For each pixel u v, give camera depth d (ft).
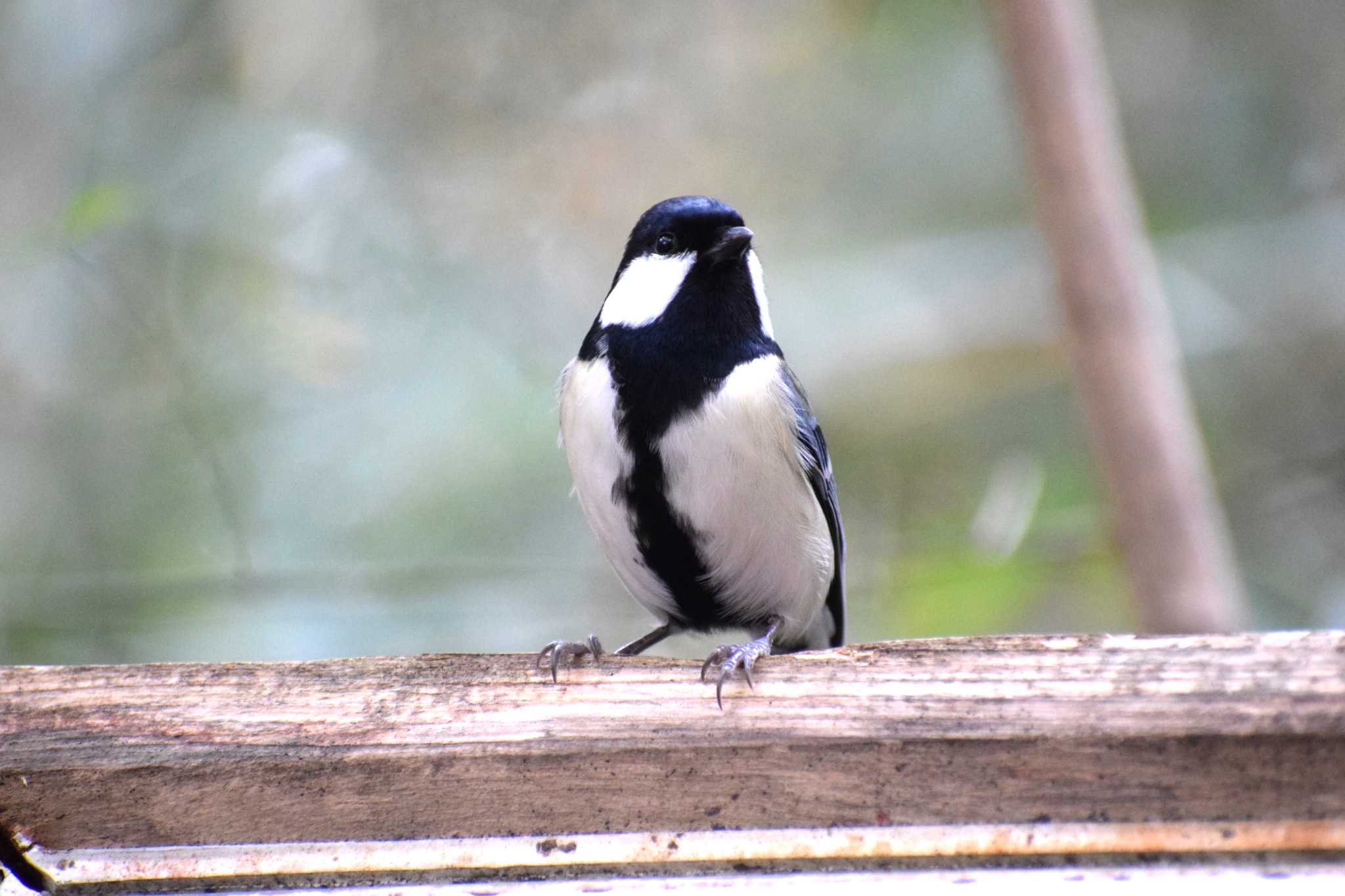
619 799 15.62
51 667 15.92
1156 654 15.02
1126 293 31.65
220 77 41.24
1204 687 14.73
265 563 35.55
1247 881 14.40
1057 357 44.14
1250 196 45.62
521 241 40.34
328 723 15.53
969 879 14.87
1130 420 31.50
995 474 40.47
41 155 39.24
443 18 41.96
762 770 15.37
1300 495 40.60
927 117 47.52
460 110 41.81
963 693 15.16
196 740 15.52
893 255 46.14
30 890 15.67
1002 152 47.19
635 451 21.76
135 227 35.60
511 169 41.65
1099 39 46.60
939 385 44.88
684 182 43.98
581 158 42.01
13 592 32.89
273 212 37.19
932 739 14.99
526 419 38.50
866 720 15.24
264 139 37.88
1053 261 32.40
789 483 22.25
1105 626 39.50
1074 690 14.99
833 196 46.78
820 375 44.68
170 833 15.74
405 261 38.29
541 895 15.06
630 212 42.32
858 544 37.81
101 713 15.64
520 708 15.57
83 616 33.14
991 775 15.08
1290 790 14.58
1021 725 14.90
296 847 15.79
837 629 26.81
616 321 22.44
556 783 15.56
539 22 42.27
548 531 38.22
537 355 39.34
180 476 36.14
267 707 15.67
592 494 22.61
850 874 15.26
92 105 39.32
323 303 36.91
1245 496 40.01
